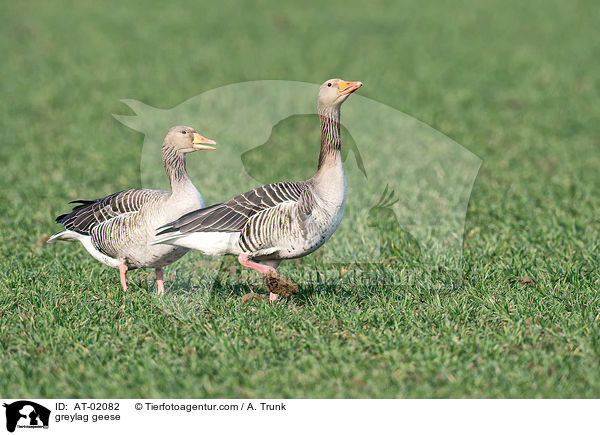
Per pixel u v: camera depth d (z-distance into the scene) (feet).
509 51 122.93
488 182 59.57
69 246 44.27
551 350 29.60
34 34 132.16
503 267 39.47
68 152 71.20
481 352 29.48
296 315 33.42
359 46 126.21
